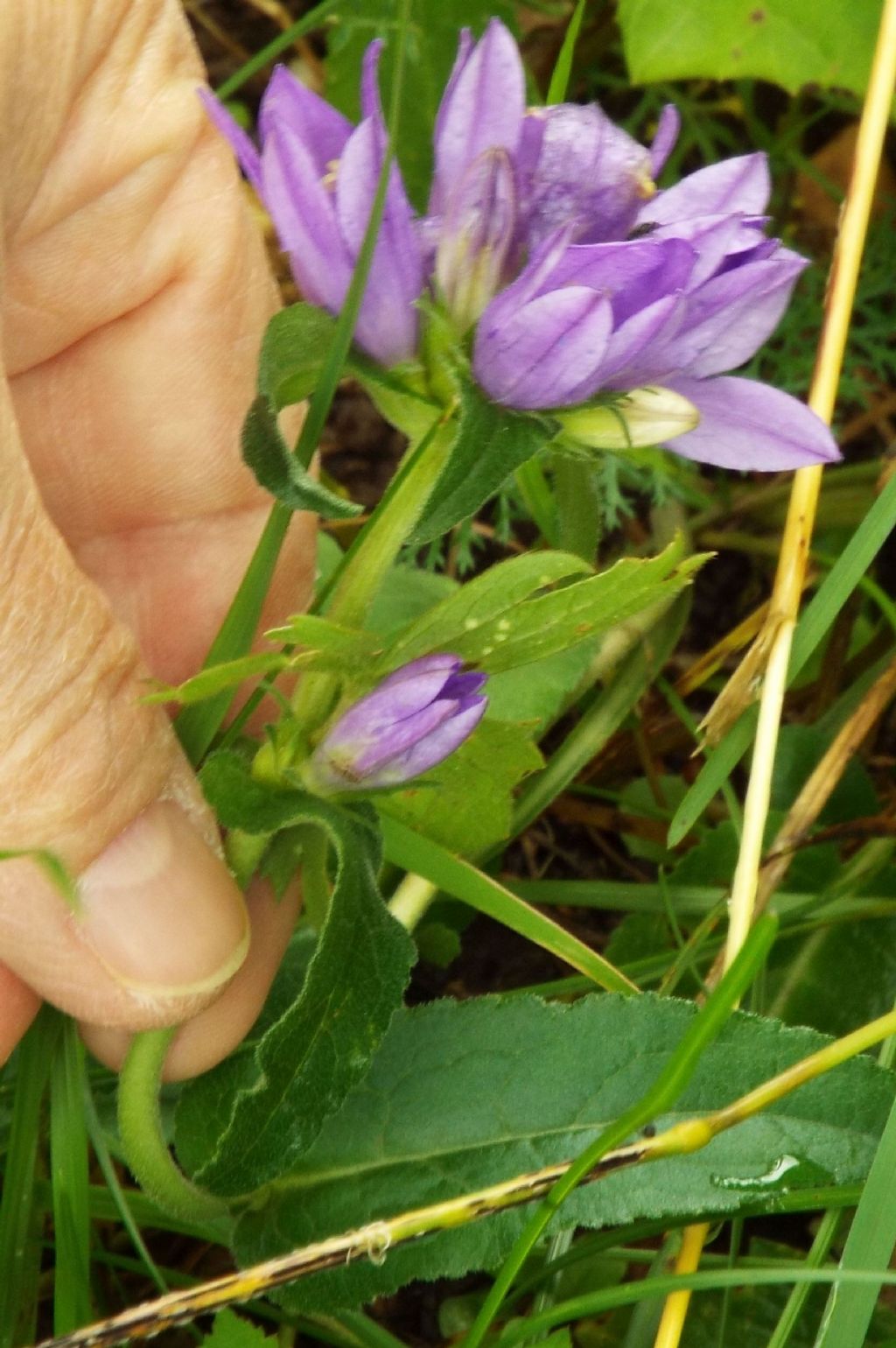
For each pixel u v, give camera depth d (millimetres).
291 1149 294
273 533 303
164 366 344
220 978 309
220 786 290
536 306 269
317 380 284
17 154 320
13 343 338
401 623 374
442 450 286
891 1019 294
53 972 307
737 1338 332
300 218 275
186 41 340
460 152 279
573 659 362
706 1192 303
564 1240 319
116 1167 349
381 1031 293
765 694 331
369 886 294
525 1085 314
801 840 344
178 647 358
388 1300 353
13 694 295
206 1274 350
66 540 352
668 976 334
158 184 335
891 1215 287
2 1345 314
